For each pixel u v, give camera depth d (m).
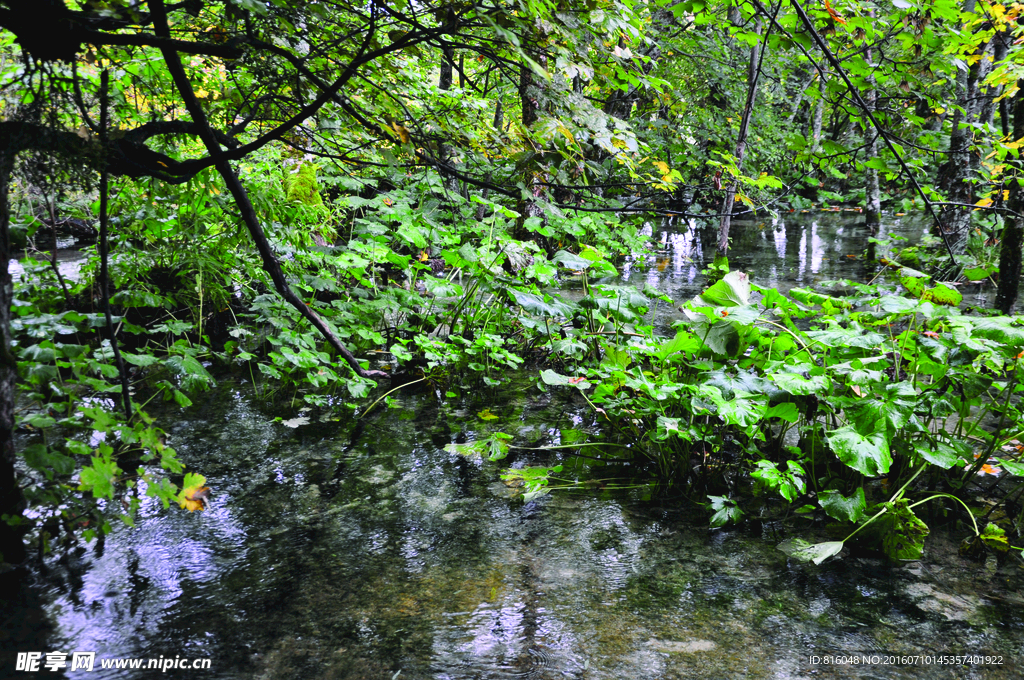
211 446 3.40
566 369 4.60
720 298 3.36
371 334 4.63
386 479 3.11
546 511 2.86
